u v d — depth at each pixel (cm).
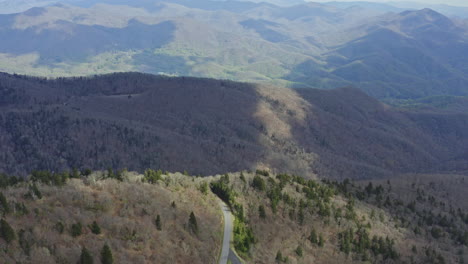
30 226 6462
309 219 11625
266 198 11981
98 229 6975
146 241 7175
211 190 11869
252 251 8525
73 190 8206
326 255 9900
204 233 8438
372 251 11131
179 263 7081
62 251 6053
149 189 9612
